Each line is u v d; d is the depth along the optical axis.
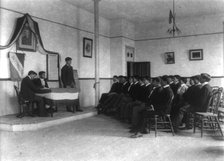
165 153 4.27
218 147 4.61
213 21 10.83
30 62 7.62
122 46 11.49
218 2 9.22
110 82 11.77
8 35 7.01
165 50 11.87
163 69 11.91
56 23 8.65
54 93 6.89
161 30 11.95
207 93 5.59
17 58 7.15
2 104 6.91
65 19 9.05
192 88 6.01
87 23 10.23
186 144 4.82
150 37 12.20
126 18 11.51
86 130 6.08
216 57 10.77
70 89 7.36
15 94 7.23
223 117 7.02
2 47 6.70
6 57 6.96
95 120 7.42
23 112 6.88
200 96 5.65
